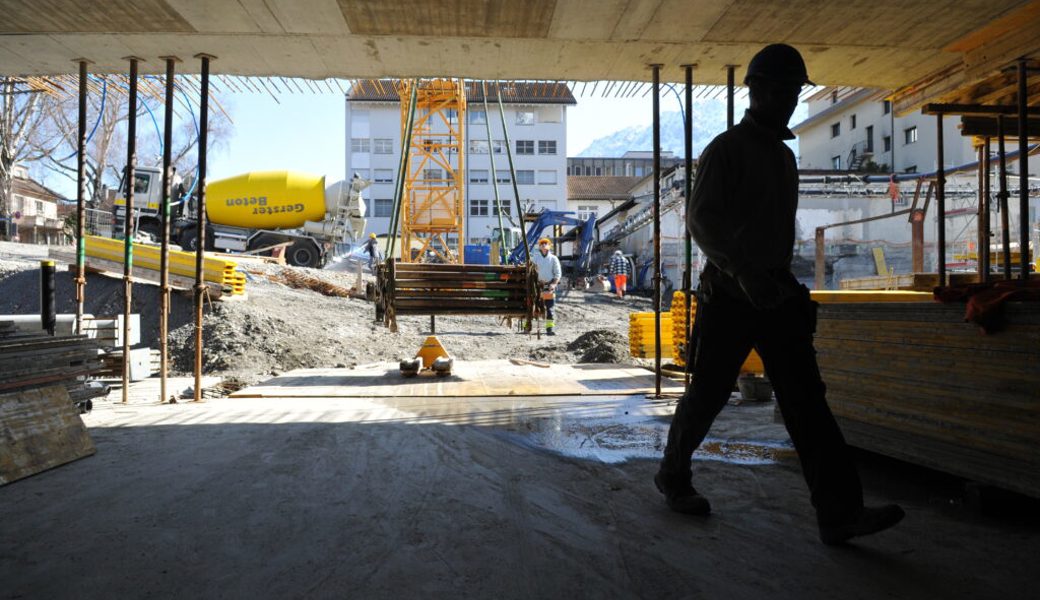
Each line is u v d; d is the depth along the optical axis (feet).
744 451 12.62
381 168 191.93
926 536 7.89
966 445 8.70
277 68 18.38
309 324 39.17
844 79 18.20
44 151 106.93
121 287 40.42
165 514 8.60
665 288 92.07
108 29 15.69
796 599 6.16
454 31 15.65
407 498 9.36
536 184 197.88
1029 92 16.66
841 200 93.56
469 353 36.22
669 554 7.29
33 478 10.41
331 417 16.24
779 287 7.30
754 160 7.86
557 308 64.64
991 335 8.31
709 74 18.60
